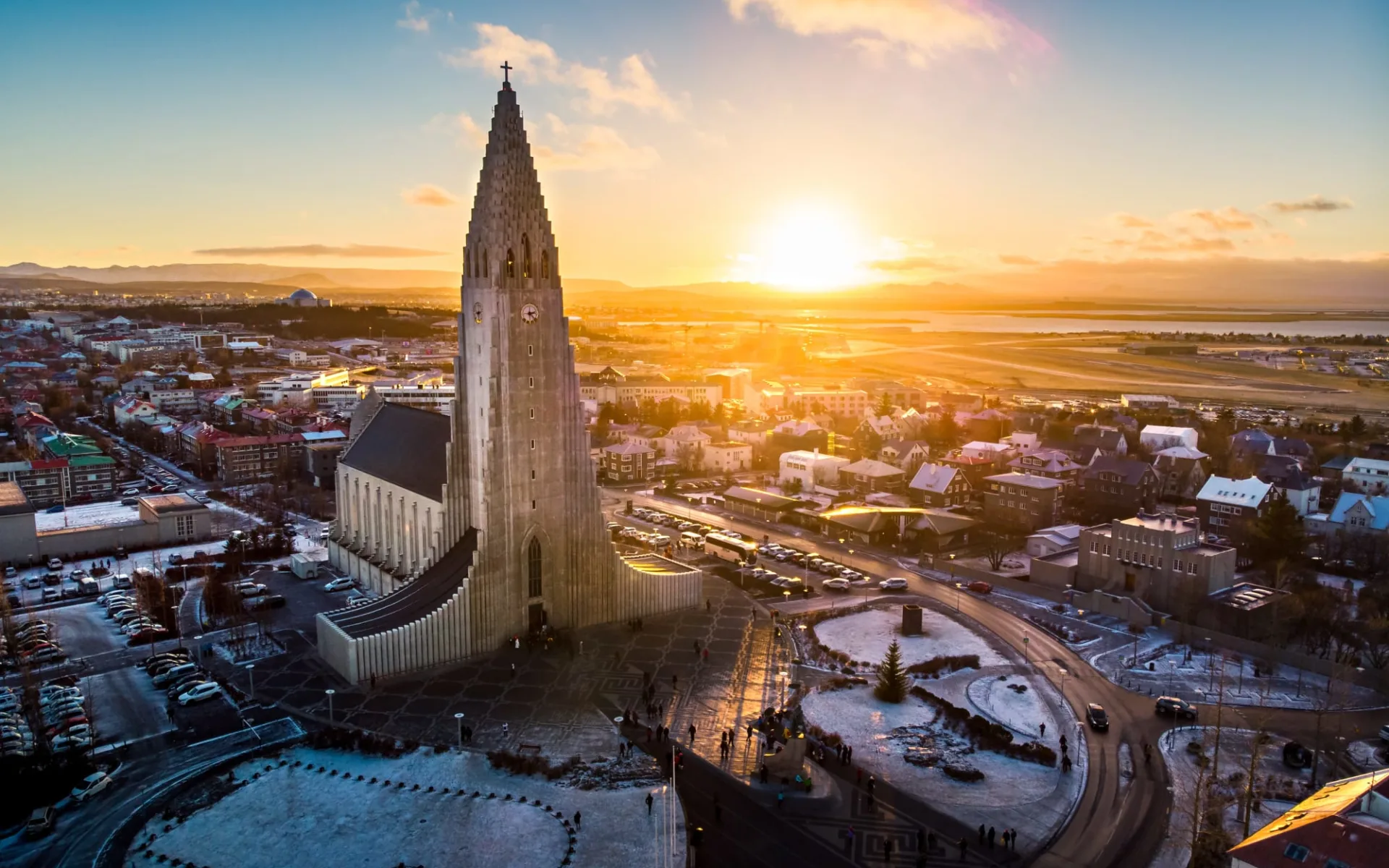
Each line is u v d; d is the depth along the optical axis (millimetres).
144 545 194250
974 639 147875
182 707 118812
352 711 118312
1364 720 119125
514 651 139500
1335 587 173500
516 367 139000
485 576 138000
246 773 102875
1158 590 159000
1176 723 118188
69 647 138875
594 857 88062
